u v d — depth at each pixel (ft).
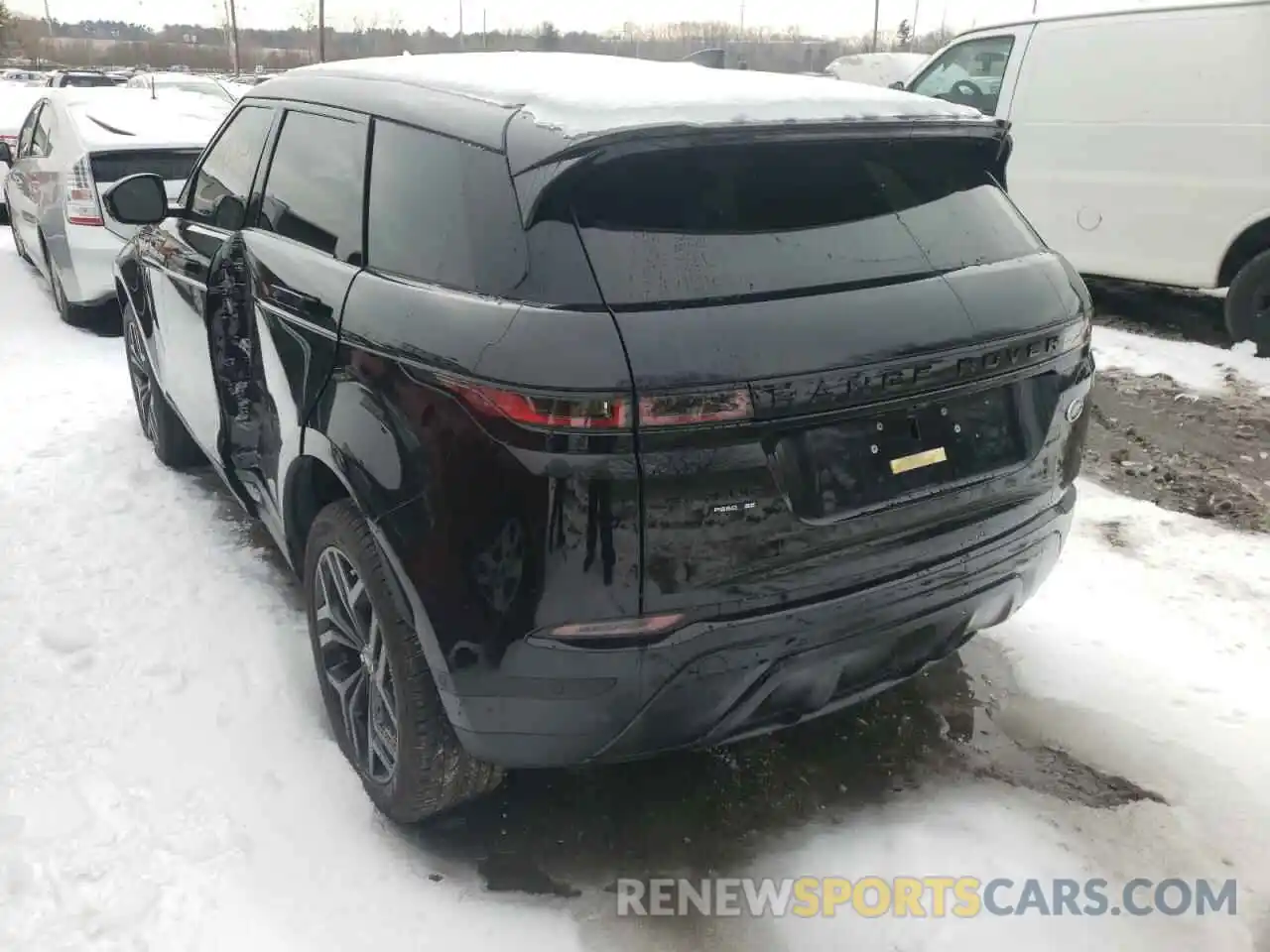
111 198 12.88
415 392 7.12
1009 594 8.59
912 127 7.93
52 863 8.04
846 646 7.42
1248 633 11.43
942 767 9.46
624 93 7.70
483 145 7.41
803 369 6.71
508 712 7.06
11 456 15.98
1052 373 8.32
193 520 13.98
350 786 9.06
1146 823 8.73
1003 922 7.77
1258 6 19.92
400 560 7.26
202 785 8.95
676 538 6.59
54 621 11.31
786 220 7.38
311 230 9.37
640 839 8.59
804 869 8.29
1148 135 21.74
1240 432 17.52
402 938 7.54
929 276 7.64
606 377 6.30
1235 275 21.59
